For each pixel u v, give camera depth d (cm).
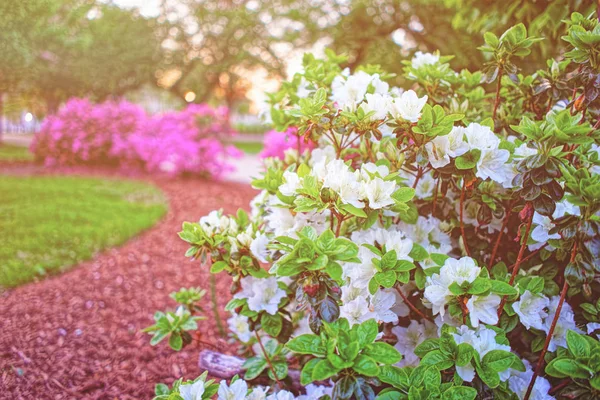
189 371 278
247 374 203
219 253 181
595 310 165
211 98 2512
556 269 177
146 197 782
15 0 830
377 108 170
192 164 1014
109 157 1170
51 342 302
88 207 665
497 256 208
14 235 518
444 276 144
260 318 192
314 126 179
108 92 1873
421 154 160
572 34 160
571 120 138
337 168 161
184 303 256
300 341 125
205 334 321
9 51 875
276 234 184
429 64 223
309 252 134
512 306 161
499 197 179
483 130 159
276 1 1427
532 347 171
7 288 382
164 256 487
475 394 125
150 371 278
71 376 268
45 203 680
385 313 167
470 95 227
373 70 242
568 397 138
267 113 242
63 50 1299
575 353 130
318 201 149
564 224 142
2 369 266
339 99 196
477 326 145
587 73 163
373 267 160
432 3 643
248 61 1900
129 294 390
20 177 941
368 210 156
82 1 1361
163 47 1925
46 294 377
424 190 203
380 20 892
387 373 133
